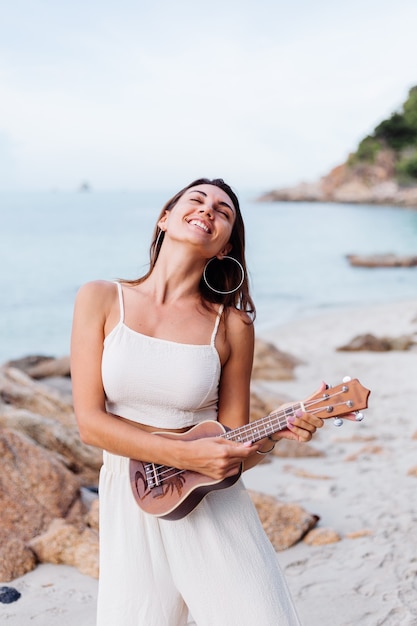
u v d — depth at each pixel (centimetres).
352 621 342
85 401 246
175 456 232
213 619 236
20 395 630
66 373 910
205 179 268
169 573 241
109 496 246
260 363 1018
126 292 254
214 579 237
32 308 2141
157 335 250
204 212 251
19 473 424
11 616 344
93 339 249
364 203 9669
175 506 234
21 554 387
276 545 422
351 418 233
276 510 441
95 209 10100
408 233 4947
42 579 378
